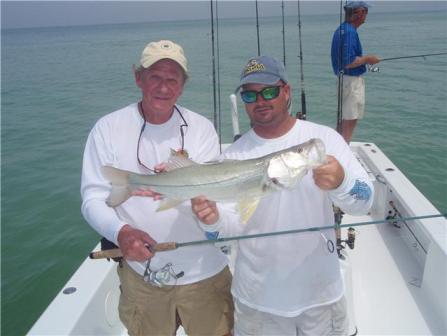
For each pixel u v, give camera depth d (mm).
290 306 2631
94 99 19969
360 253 4551
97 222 2598
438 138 11305
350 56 6391
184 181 2580
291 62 26609
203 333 3010
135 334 2998
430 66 23109
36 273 6535
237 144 2857
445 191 8594
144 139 2758
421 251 4230
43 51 58125
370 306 3748
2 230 7691
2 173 10344
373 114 13711
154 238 2779
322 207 2631
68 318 3012
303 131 2684
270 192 2475
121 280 3006
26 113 17266
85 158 2816
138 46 58344
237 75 22266
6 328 5434
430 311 3635
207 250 2889
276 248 2602
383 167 5312
